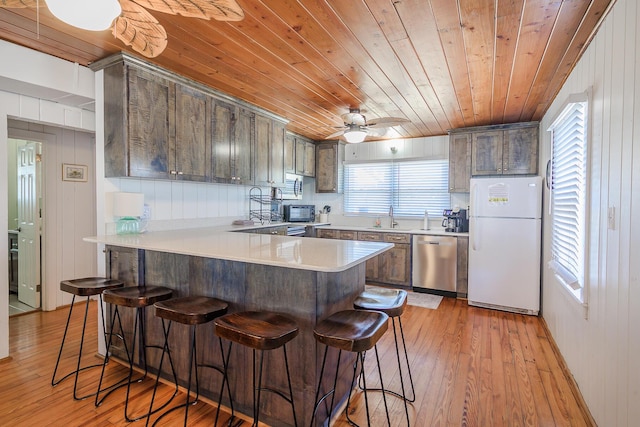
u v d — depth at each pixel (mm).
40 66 2469
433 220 5145
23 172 3926
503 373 2416
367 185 5641
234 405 1988
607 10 1779
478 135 4441
